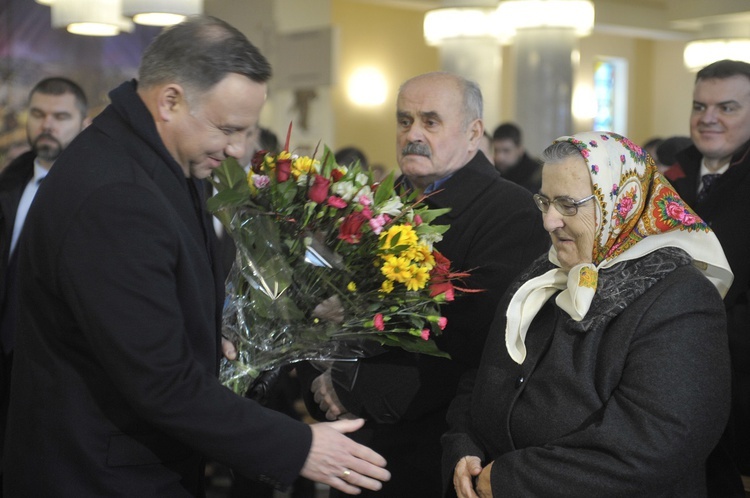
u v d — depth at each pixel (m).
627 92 13.98
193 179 1.93
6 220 3.20
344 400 2.34
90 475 1.75
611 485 1.72
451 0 7.32
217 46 1.72
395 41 11.60
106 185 1.69
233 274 2.07
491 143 5.24
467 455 2.00
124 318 1.65
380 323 1.98
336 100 11.17
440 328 2.06
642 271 1.83
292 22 8.91
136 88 1.84
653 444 1.70
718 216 2.80
